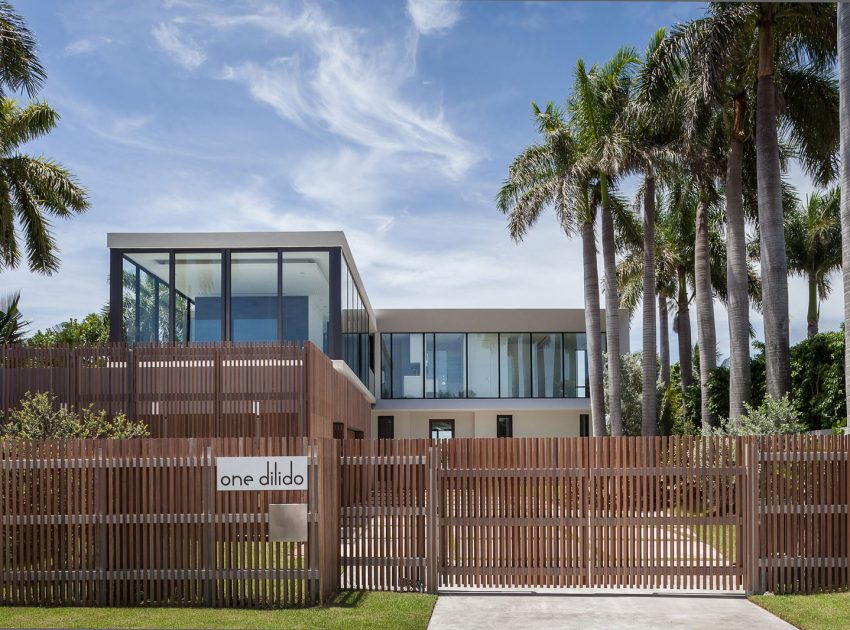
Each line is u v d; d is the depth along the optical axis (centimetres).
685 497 1045
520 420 3531
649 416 2448
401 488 1050
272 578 936
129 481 958
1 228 2412
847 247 1343
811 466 1034
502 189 2670
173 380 1469
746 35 1995
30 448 962
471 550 1053
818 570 1024
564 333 3519
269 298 1914
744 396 2033
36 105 2673
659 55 2125
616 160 2322
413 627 825
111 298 1902
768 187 1867
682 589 1044
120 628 815
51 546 953
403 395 3488
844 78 1349
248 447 956
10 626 825
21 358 1455
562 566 1045
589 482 1052
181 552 948
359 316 2606
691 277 3325
